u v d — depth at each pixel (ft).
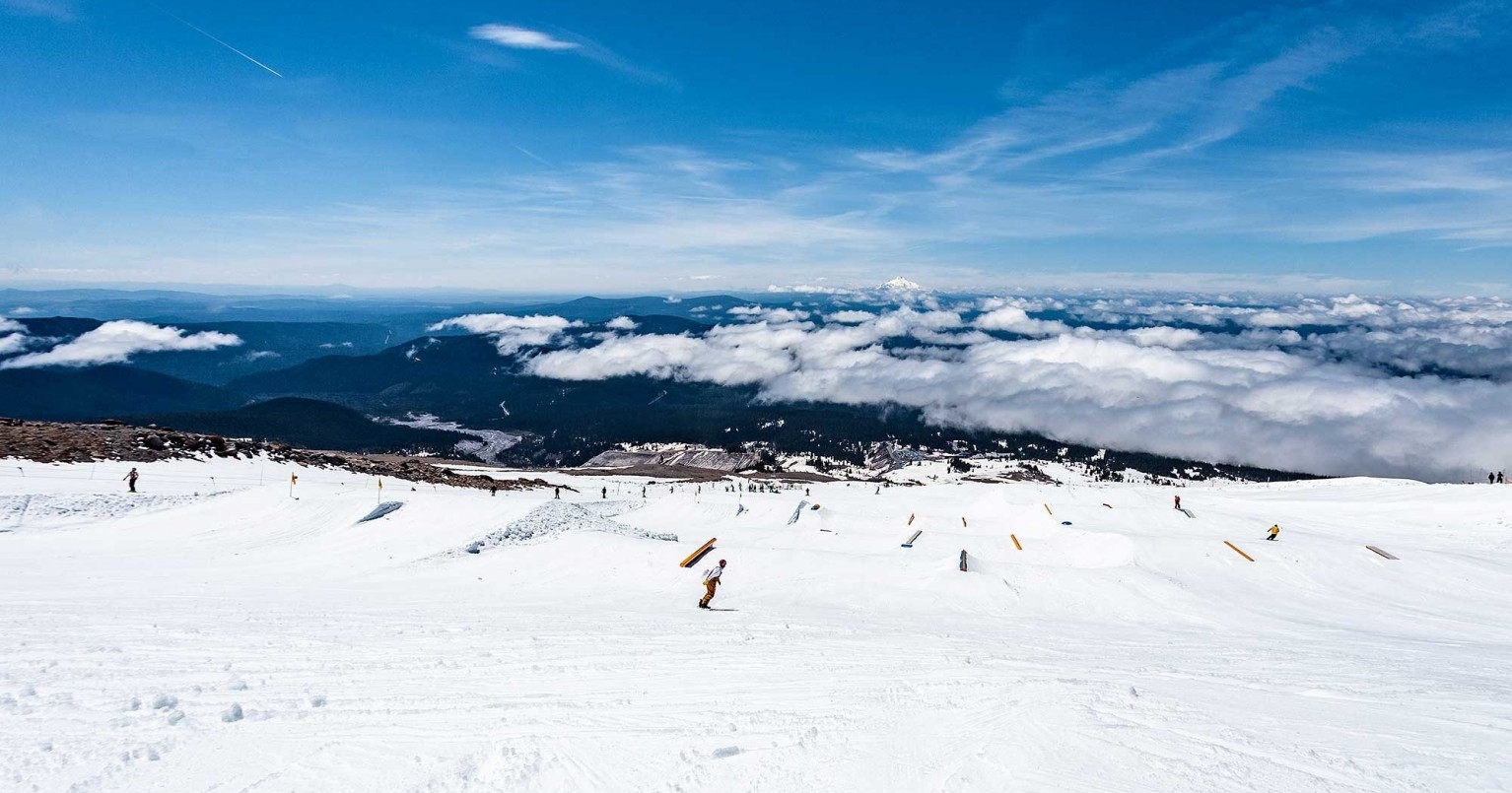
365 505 93.86
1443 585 77.46
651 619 49.32
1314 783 18.86
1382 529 121.80
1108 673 34.91
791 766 20.81
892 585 68.03
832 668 34.01
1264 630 57.41
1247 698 29.01
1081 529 108.06
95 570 67.00
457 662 33.81
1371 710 27.07
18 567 67.15
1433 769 19.97
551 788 19.47
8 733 22.70
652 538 92.58
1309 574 78.95
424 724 24.57
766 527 116.98
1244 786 18.71
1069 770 19.98
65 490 106.63
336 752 21.94
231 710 24.98
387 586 64.28
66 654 32.78
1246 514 139.44
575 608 54.24
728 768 20.75
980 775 19.83
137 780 19.71
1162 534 104.63
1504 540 108.58
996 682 31.19
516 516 88.84
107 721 23.97
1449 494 151.53
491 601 57.21
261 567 72.38
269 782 19.74
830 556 75.00
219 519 93.35
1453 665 41.42
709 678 31.68
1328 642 51.13
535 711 26.13
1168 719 24.91
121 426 159.43
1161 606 65.21
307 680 30.01
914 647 40.86
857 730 24.02
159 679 29.30
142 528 90.17
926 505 146.82
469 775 20.30
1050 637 48.98
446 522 88.48
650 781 19.92
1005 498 140.26
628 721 25.05
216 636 37.99
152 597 52.65
